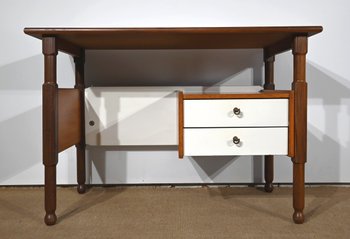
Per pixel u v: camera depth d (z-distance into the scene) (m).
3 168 1.59
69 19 1.56
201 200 1.39
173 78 1.60
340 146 1.60
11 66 1.57
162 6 1.57
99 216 1.21
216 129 1.15
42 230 1.09
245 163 1.61
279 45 1.32
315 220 1.16
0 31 1.56
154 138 1.49
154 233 1.06
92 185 1.61
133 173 1.61
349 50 1.58
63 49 1.24
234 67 1.60
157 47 1.46
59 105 1.17
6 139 1.58
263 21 1.57
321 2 1.56
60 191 1.53
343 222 1.14
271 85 1.48
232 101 1.14
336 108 1.59
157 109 1.48
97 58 1.59
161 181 1.62
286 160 1.61
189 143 1.15
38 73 1.57
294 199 1.14
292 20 1.57
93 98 1.47
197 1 1.57
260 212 1.24
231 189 1.56
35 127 1.59
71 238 1.03
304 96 1.12
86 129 1.48
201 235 1.05
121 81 1.60
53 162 1.12
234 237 1.03
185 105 1.15
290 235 1.04
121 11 1.57
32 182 1.60
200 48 1.50
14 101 1.58
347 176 1.60
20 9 1.55
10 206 1.33
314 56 1.58
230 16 1.57
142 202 1.37
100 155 1.60
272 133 1.15
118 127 1.48
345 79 1.58
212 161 1.61
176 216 1.21
